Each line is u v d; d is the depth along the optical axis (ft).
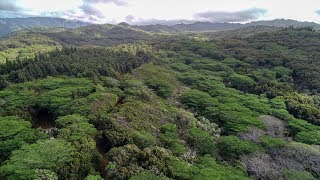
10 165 100.27
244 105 209.26
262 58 329.11
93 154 118.32
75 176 104.37
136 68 287.07
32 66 236.02
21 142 119.24
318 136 166.30
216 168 125.59
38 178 94.07
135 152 119.14
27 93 182.70
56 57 280.31
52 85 201.26
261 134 163.73
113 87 213.87
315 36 415.64
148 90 214.48
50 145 114.21
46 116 168.14
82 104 164.66
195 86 252.83
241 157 140.46
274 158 143.02
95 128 139.13
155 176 105.19
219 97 221.05
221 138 156.35
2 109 159.22
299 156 143.64
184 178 112.78
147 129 147.64
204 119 181.88
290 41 394.93
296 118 200.03
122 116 152.15
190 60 348.79
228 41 427.33
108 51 342.44
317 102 222.07
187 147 142.41
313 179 127.24
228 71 301.22
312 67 289.53
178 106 202.49
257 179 127.85
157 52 384.68
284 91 241.14
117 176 105.70
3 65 252.83
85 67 246.88
